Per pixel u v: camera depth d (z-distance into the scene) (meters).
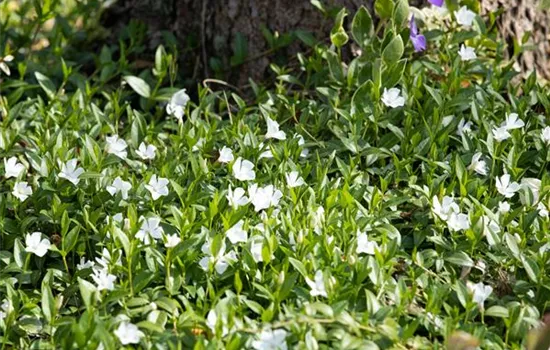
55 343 3.51
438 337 3.61
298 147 4.57
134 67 6.00
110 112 5.29
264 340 3.26
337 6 5.43
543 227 4.11
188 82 5.91
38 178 4.43
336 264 3.75
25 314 3.76
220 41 5.77
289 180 4.17
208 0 5.77
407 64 5.24
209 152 4.68
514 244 3.93
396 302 3.66
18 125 5.16
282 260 3.86
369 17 5.08
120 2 6.17
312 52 5.53
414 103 4.97
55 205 4.14
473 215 4.02
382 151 4.61
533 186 4.41
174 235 3.73
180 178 4.43
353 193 4.30
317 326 3.35
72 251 4.11
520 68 5.71
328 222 4.04
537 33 5.79
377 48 5.10
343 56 5.47
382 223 4.14
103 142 4.96
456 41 5.32
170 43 5.94
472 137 4.67
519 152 4.59
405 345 3.45
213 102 5.41
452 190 4.29
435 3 5.07
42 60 6.00
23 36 5.93
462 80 5.22
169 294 3.74
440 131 4.66
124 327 3.33
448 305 3.73
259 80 5.69
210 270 3.74
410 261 3.98
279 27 5.59
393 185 4.59
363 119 4.79
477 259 4.05
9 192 4.35
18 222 4.22
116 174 4.47
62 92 5.40
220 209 4.09
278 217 4.09
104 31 6.20
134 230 3.83
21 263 3.97
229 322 3.37
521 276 4.01
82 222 4.20
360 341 3.31
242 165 4.27
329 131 4.93
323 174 4.33
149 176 4.23
